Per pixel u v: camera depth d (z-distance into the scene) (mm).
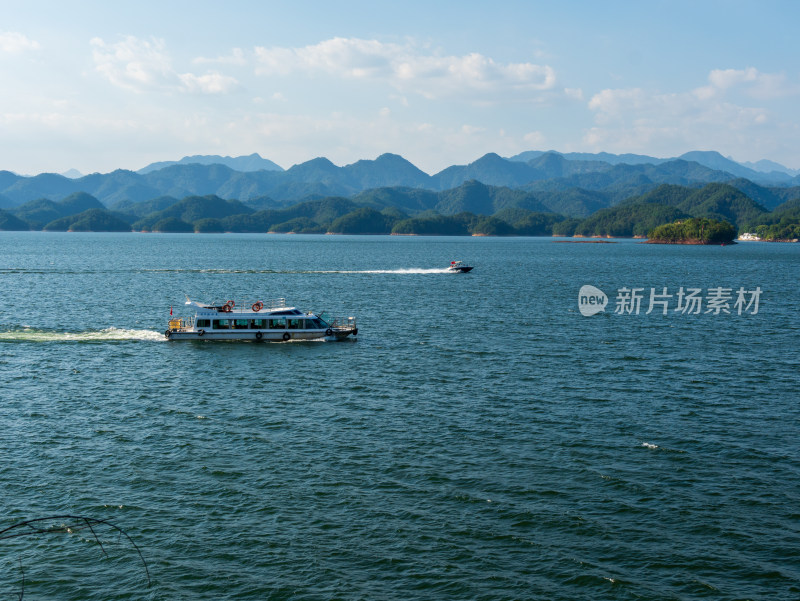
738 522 38031
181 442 49000
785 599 31359
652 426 53281
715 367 73688
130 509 39000
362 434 51031
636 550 35188
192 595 31609
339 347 83000
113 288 145125
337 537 36219
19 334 87562
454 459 46250
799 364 75500
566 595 31609
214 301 127125
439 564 33906
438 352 80312
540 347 83750
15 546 35375
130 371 69375
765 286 174500
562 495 41000
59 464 44750
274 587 32125
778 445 49469
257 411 56531
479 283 171000
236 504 39688
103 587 32250
